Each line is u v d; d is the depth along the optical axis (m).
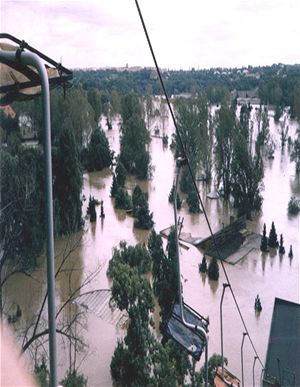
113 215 42.41
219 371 17.80
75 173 35.19
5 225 16.78
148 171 52.88
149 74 154.00
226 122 46.84
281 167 58.97
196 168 50.78
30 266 22.28
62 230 34.34
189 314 9.18
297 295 28.69
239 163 43.09
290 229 39.97
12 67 3.42
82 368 20.06
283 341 20.66
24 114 47.84
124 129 57.22
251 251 35.59
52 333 3.37
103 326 23.67
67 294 26.64
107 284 28.08
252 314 26.17
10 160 19.69
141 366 18.75
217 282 30.23
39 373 12.66
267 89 103.06
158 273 22.55
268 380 18.22
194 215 43.12
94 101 73.19
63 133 35.22
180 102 60.72
